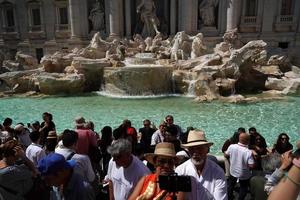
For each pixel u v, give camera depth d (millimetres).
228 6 30375
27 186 4375
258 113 16844
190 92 22859
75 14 34031
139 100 21766
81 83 24891
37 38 37406
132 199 3160
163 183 2861
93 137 6758
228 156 6750
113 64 25953
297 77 24453
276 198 1642
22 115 17984
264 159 5930
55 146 6531
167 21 34344
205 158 4090
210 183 3963
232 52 23188
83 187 3564
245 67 23328
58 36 36500
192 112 17406
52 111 18703
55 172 3436
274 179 4215
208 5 31797
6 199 4191
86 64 25516
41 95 24250
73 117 17062
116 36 33062
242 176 6102
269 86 23484
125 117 16766
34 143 6398
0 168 4336
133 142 7648
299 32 30125
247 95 22062
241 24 31578
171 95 23344
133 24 35656
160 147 3355
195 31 32062
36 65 30391
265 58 25141
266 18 30797
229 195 6418
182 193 2873
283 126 14383
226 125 14688
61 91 24688
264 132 13555
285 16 30375
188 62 24953
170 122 8023
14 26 37781
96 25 34969
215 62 23594
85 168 5008
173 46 27672
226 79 22047
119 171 4254
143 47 29859
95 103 21000
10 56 36781
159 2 34906
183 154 5852
